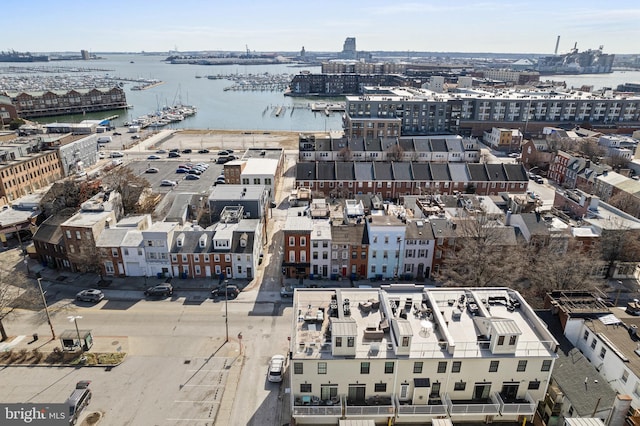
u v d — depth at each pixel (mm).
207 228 84500
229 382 53875
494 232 76812
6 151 118312
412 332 43000
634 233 78375
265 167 121375
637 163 132125
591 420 37406
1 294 65250
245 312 68438
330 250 77562
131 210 98688
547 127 197125
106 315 67188
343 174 120812
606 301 58656
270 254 87438
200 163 153500
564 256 70938
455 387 44500
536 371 43906
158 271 78188
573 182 129625
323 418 44562
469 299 52156
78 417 48156
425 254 78562
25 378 53812
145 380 53875
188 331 63562
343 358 42625
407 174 121250
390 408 43531
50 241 80250
